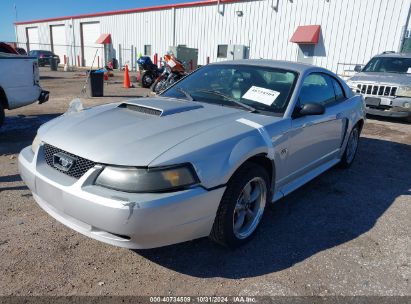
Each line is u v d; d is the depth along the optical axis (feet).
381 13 50.24
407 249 9.86
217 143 8.14
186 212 7.39
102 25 99.55
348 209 12.27
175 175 7.27
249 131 9.09
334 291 7.93
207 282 8.02
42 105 30.19
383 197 13.52
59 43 121.29
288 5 59.52
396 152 20.27
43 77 62.44
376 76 29.48
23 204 11.21
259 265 8.75
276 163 9.98
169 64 38.01
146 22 85.51
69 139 8.32
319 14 56.29
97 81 36.68
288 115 10.48
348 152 16.52
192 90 12.20
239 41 67.51
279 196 10.86
